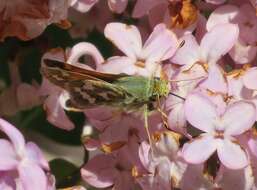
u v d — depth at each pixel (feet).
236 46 0.53
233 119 0.50
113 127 0.53
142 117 0.52
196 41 0.53
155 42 0.52
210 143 0.49
